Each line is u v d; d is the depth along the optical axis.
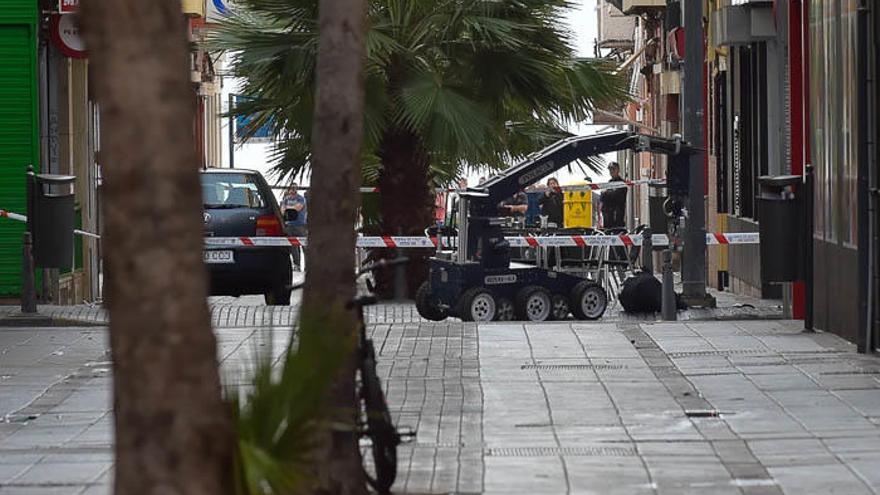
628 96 44.97
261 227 41.59
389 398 23.14
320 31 15.18
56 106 44.38
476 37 42.16
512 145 45.78
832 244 30.05
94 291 49.16
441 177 50.91
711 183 57.31
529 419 21.25
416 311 39.16
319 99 15.15
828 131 30.19
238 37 42.91
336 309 12.92
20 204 40.28
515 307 36.44
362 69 15.19
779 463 17.89
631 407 22.09
